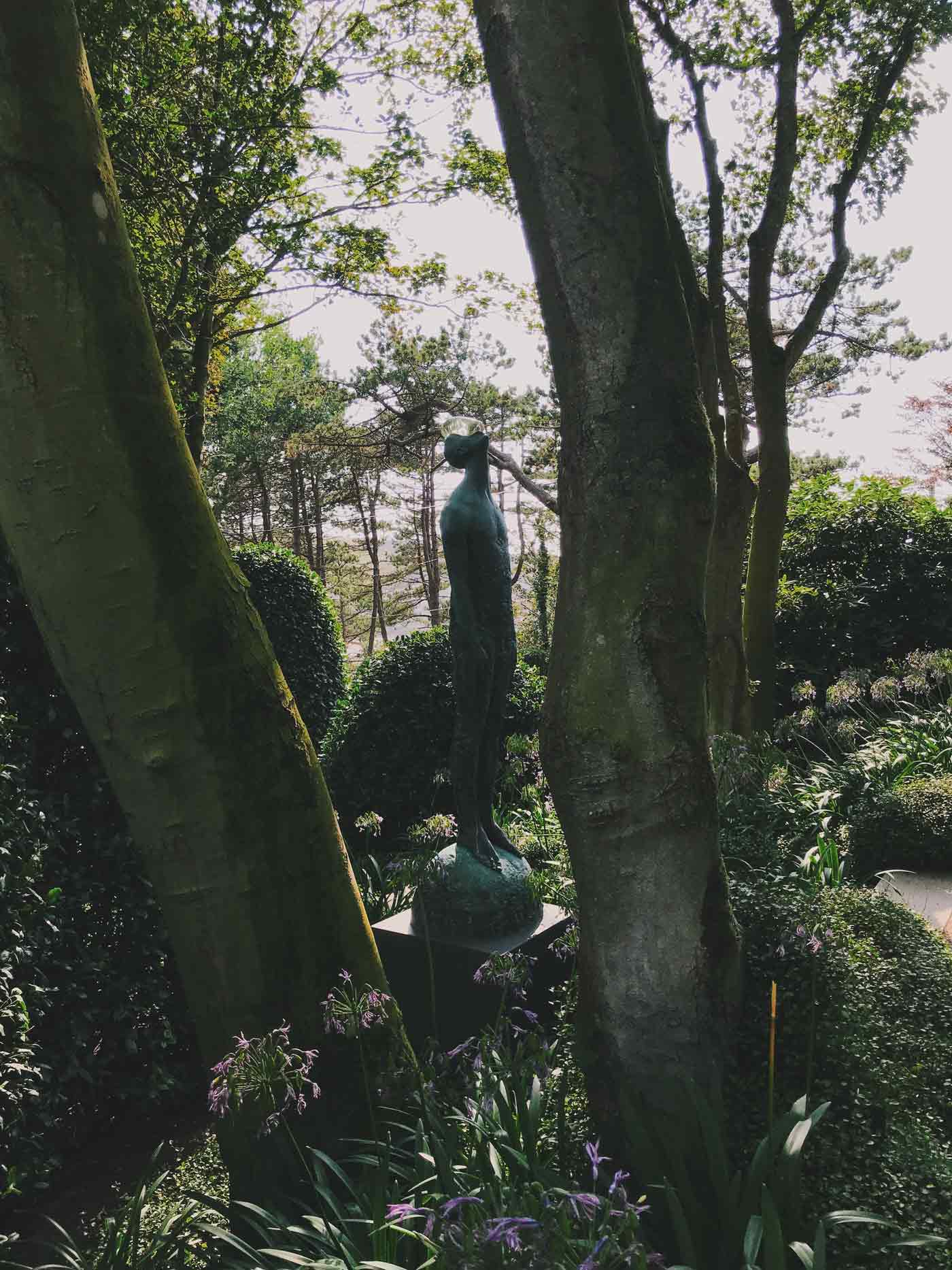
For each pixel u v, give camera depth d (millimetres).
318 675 7781
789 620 9336
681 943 2324
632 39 5816
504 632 3955
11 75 1910
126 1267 2455
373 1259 1982
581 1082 2635
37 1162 3254
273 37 7996
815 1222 2016
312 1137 2475
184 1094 4145
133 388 2121
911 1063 2615
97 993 3727
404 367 16625
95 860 3857
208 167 7293
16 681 3793
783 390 7539
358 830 6352
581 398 2273
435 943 3809
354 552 26906
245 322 11289
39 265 1964
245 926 2346
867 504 9906
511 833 5117
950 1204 2086
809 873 4758
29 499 2053
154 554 2150
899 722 7344
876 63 7422
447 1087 2777
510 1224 1420
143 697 2170
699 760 2328
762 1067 2412
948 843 5281
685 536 2279
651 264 2191
